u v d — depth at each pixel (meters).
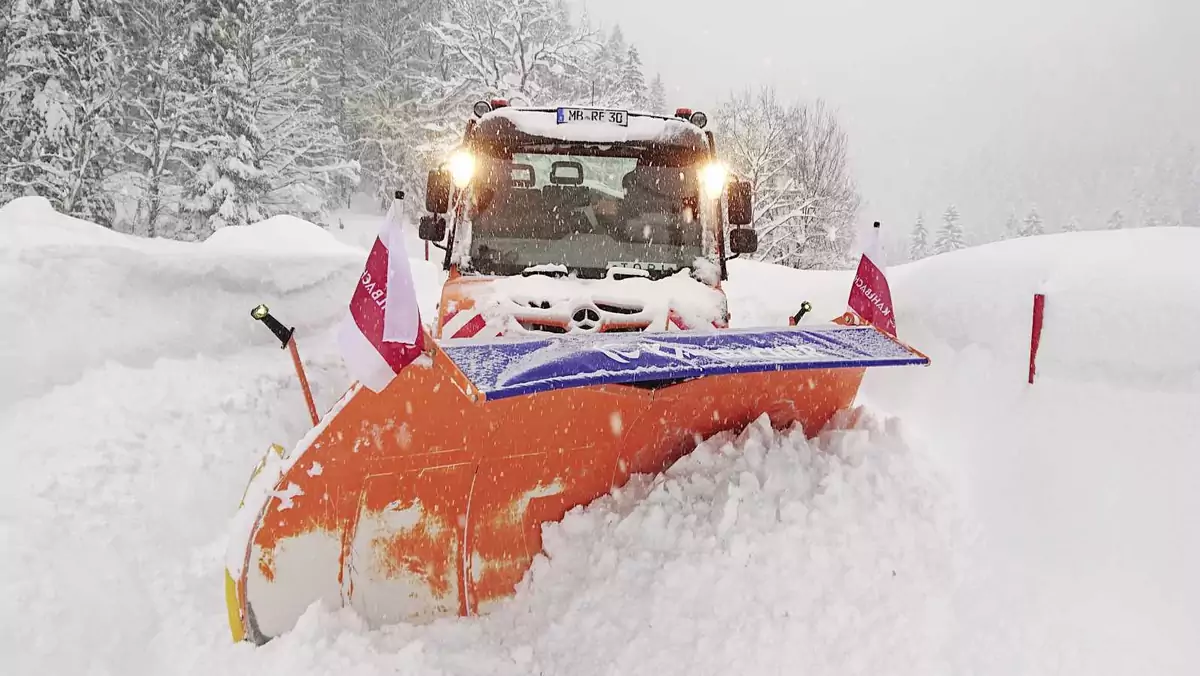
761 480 3.62
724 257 5.02
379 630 3.17
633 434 3.70
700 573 3.25
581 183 5.04
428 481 3.22
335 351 6.42
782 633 3.04
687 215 5.04
